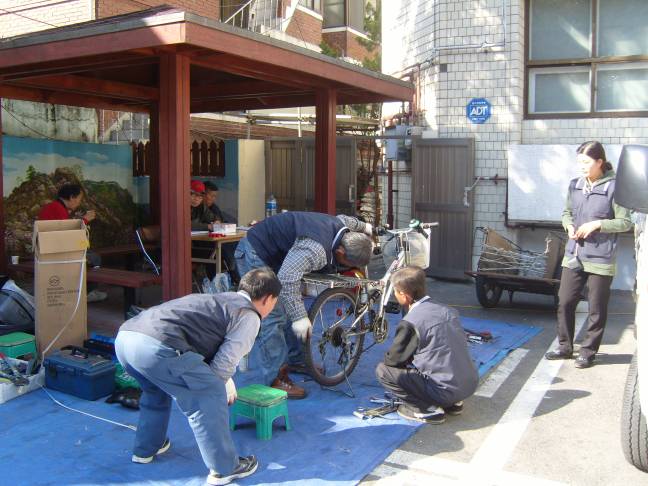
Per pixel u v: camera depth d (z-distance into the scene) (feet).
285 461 12.60
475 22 30.89
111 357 16.94
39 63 20.33
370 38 60.59
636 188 12.12
